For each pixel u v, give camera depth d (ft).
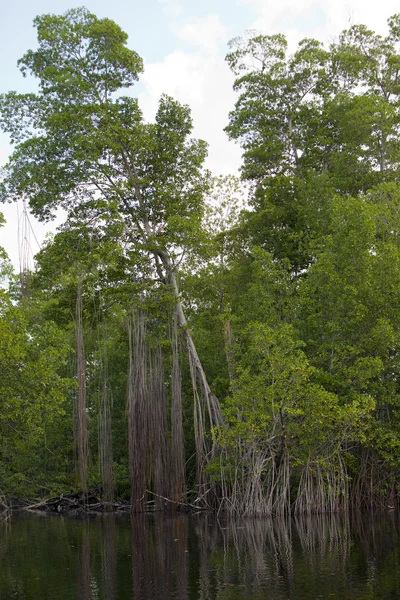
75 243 101.91
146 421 92.17
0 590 43.39
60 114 97.19
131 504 91.81
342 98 116.06
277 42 126.82
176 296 98.73
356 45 122.31
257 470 81.87
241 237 115.03
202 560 51.93
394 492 87.20
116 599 39.58
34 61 103.71
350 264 89.30
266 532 67.56
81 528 78.38
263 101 126.41
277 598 38.11
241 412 83.41
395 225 91.97
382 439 80.74
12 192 101.04
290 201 118.52
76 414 103.76
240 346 97.81
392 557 49.11
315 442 82.53
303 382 81.66
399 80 119.75
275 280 101.76
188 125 106.22
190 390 109.19
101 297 101.86
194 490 95.30
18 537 71.61
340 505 82.84
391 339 81.00
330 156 121.08
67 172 99.91
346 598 37.35
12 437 84.69
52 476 109.40
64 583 44.96
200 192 106.83
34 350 78.23
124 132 101.24
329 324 86.48
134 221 103.91
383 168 116.37
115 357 116.67
